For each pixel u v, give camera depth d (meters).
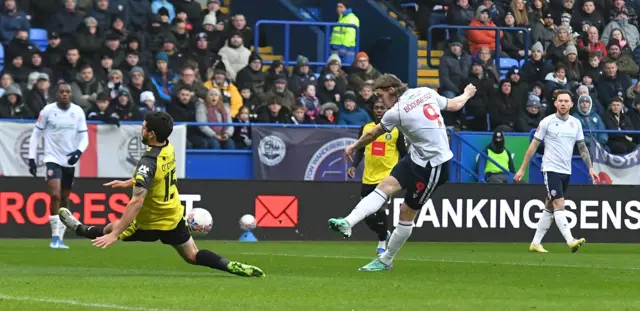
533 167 40.94
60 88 29.38
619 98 42.69
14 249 28.53
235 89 40.88
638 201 38.28
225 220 35.91
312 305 14.26
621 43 48.41
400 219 21.11
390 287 17.27
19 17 42.00
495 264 24.50
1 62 41.72
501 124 42.09
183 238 18.61
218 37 43.44
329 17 51.31
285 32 45.47
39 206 34.53
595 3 50.25
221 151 38.56
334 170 38.91
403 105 20.36
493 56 47.84
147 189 17.66
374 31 49.62
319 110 40.69
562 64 44.62
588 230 38.00
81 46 39.91
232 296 15.30
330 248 31.45
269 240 36.16
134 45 40.56
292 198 36.34
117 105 37.22
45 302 14.27
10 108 37.50
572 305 14.70
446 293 16.36
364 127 27.64
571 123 30.89
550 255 29.41
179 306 13.91
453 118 42.47
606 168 41.41
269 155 38.53
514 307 14.34
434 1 50.97
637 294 16.72
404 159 20.69
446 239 37.12
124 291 15.91
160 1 44.72
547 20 48.81
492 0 49.66
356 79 43.44
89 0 42.66
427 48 48.03
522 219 37.66
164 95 41.31
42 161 36.22
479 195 37.34
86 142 29.72
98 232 18.48
